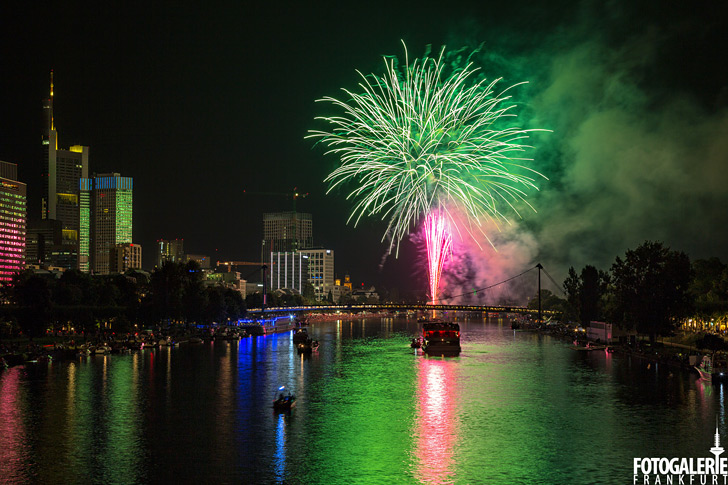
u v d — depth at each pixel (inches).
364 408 5546.3
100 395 6082.7
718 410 5349.4
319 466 3954.2
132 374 7480.3
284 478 3759.8
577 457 4143.7
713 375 6501.0
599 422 5002.5
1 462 4020.7
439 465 3988.7
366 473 3838.6
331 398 5994.1
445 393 6250.0
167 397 6003.9
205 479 3737.7
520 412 5369.1
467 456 4160.9
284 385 6737.2
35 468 3917.3
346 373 7687.0
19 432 4690.0
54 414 5260.8
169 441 4463.6
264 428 4832.7
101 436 4586.6
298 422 5019.7
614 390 6318.9
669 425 4889.3
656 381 6806.1
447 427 4877.0
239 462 4025.6
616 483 3690.9
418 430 4790.8
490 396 6077.8
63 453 4197.8
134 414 5280.5
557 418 5147.6
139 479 3740.2
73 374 7431.1
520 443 4448.8
